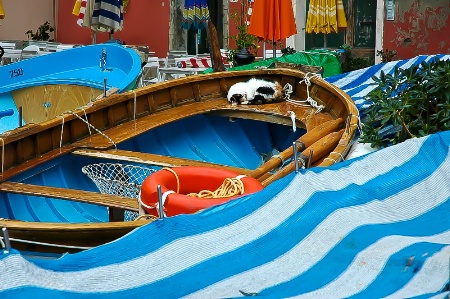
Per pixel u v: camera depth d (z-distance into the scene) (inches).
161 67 731.4
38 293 141.5
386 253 159.3
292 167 261.4
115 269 155.9
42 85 502.3
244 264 161.6
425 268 150.4
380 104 310.2
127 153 319.3
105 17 666.8
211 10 811.4
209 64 688.4
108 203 255.6
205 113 394.3
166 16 805.9
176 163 305.4
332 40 800.9
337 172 201.8
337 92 361.4
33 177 299.1
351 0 788.0
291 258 163.9
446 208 196.1
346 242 168.6
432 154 220.1
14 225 212.1
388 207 191.6
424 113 306.0
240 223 176.4
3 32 828.0
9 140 289.1
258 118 388.8
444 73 302.8
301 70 451.8
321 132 322.3
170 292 149.9
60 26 858.8
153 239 166.9
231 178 247.6
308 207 183.5
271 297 144.6
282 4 634.2
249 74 424.5
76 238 215.9
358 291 146.3
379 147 294.8
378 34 767.7
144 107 379.2
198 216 178.7
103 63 514.3
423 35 762.8
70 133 331.0
